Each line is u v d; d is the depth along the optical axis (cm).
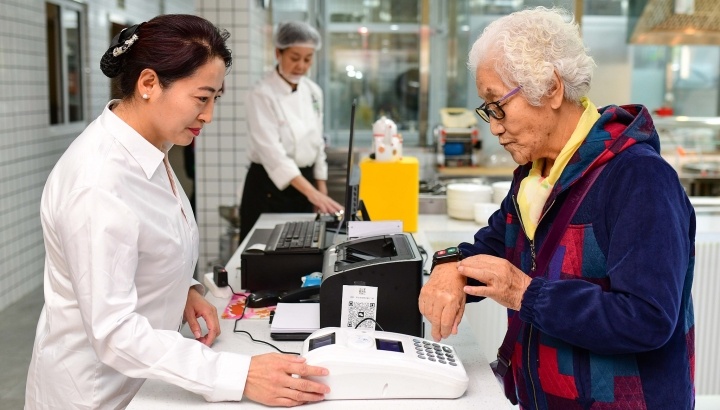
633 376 133
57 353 149
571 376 136
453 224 314
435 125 628
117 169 139
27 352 414
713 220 330
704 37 558
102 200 134
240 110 483
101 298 133
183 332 180
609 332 121
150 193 147
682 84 632
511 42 131
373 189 287
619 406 133
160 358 134
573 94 134
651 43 566
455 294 147
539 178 143
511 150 141
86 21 670
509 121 135
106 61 141
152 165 146
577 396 136
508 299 136
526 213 143
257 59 511
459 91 618
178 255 154
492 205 311
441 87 623
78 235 133
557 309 126
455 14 605
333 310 163
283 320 176
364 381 138
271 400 135
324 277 164
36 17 547
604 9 582
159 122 143
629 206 125
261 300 199
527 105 134
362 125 650
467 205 321
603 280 132
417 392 139
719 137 579
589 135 133
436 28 611
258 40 515
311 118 396
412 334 163
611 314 121
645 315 119
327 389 137
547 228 140
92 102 688
